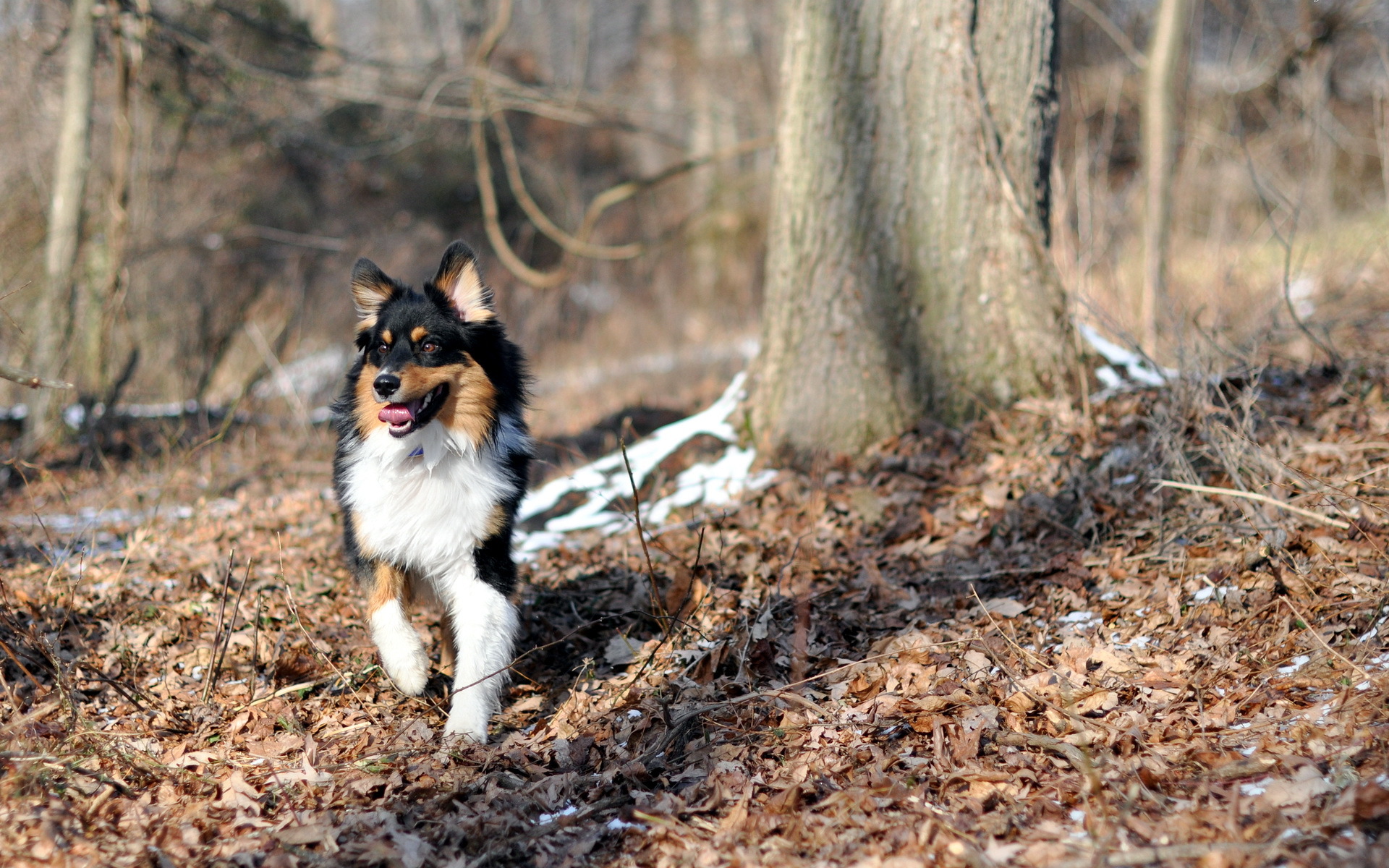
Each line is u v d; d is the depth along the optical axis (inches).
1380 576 159.6
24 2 443.8
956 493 233.1
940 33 257.1
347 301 616.1
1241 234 495.2
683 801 124.9
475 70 447.2
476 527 161.6
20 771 126.3
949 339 263.9
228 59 424.8
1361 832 100.8
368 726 154.4
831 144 264.2
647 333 775.7
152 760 139.1
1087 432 241.3
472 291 174.9
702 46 962.1
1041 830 111.3
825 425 266.5
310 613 200.2
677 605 189.9
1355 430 219.1
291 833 120.0
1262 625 153.9
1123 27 631.2
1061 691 139.6
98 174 499.2
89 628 187.9
